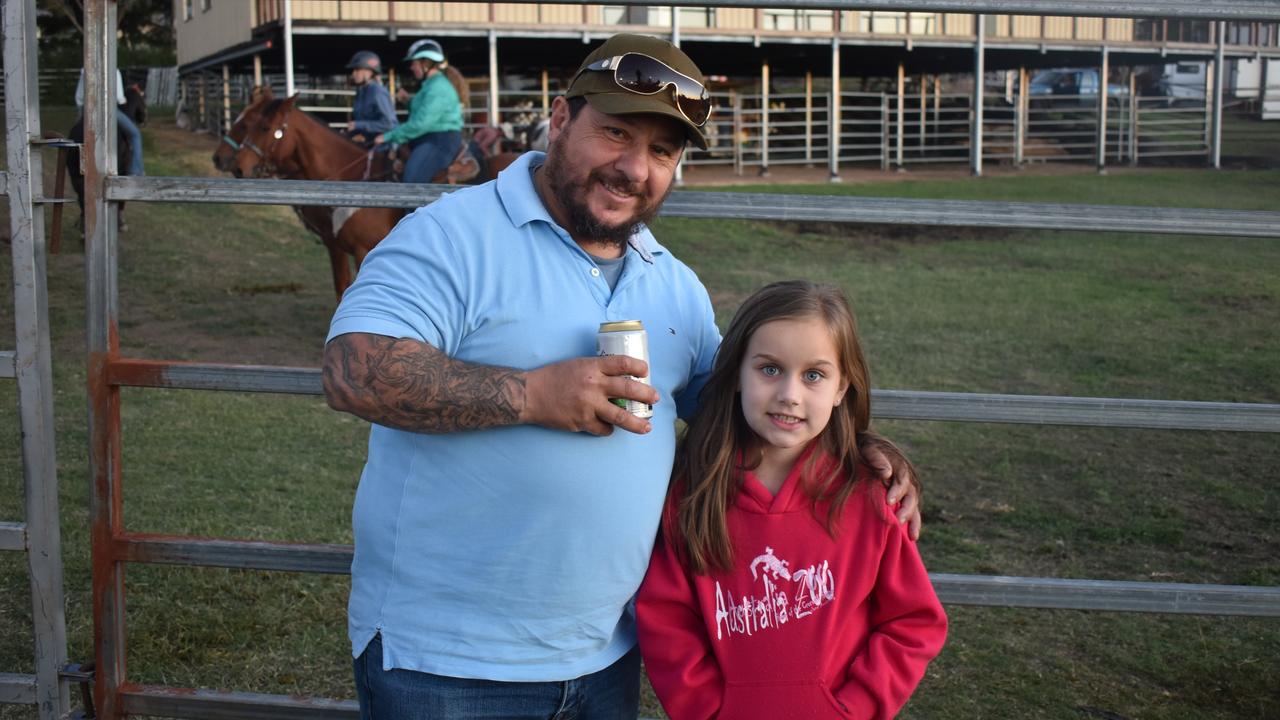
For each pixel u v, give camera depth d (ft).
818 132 89.40
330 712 8.52
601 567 6.39
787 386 6.45
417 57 30.58
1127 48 79.82
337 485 18.07
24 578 13.87
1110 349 28.53
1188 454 20.68
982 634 13.14
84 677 8.61
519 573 6.25
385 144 30.53
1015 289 36.91
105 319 8.32
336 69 78.33
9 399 23.00
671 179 6.44
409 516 6.31
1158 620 13.69
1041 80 109.81
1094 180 70.85
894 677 6.57
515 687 6.40
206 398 23.67
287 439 20.80
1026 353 28.09
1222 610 8.39
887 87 97.96
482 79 75.77
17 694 8.65
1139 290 36.73
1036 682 11.91
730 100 81.15
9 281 33.22
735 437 6.75
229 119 63.72
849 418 6.75
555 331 6.28
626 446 6.37
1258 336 30.14
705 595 6.64
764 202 8.23
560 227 6.35
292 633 12.67
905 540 6.68
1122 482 19.01
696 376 7.31
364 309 5.96
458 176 30.71
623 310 6.55
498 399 5.93
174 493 17.28
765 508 6.63
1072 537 16.35
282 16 57.31
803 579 6.57
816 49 73.51
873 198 8.29
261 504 16.87
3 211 40.22
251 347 28.55
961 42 74.28
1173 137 96.94
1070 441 21.48
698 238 45.91
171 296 33.76
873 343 28.94
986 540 16.20
